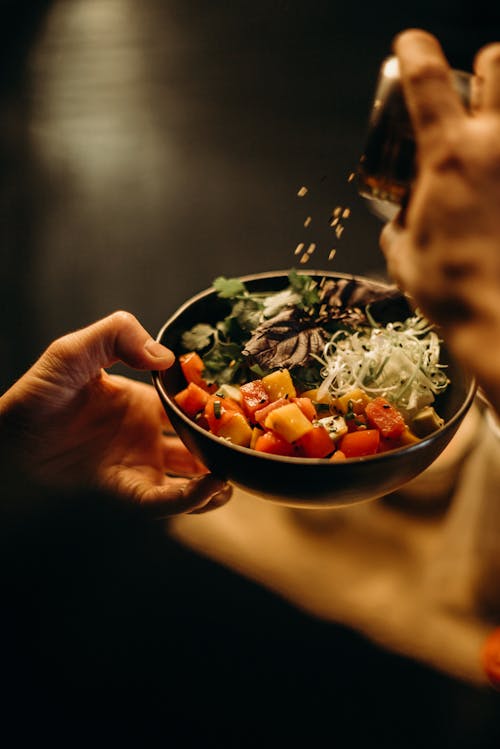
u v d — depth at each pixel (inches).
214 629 61.1
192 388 40.2
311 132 135.9
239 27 180.9
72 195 124.7
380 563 53.9
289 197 115.0
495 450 54.6
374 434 36.3
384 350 41.4
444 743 50.8
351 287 43.6
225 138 136.3
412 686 54.4
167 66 167.8
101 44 183.2
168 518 61.7
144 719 58.2
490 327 27.1
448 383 40.6
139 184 125.3
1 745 57.8
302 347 39.5
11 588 63.4
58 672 60.5
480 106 27.8
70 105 155.3
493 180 26.1
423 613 51.2
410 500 55.5
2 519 59.1
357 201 109.3
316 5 183.8
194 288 100.7
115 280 103.9
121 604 63.1
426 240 27.6
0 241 114.1
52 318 99.2
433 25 161.2
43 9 207.2
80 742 57.3
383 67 32.2
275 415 35.4
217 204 116.8
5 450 47.3
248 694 57.4
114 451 51.2
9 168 134.2
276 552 55.7
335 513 56.9
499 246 26.5
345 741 53.3
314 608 52.6
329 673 57.2
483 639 49.8
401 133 31.3
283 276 46.0
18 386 45.3
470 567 51.3
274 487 32.9
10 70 173.0
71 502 60.6
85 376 45.6
